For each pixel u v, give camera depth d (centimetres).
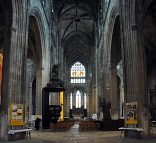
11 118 1669
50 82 2888
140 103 1684
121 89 4378
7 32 1811
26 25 2027
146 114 1683
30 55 3544
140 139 1559
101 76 3797
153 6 2159
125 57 1911
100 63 3991
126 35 1892
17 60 1828
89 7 4616
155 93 3334
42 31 2953
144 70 1745
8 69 1752
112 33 2944
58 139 1717
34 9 2483
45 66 3134
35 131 2583
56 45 4544
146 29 2570
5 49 1789
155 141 1420
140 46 1766
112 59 3108
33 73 4294
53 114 2861
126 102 1841
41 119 2934
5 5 1836
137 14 1800
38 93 3042
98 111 4259
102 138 1742
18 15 1881
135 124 1672
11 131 1603
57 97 3953
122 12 2025
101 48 3797
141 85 1712
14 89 1772
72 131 2586
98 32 4375
